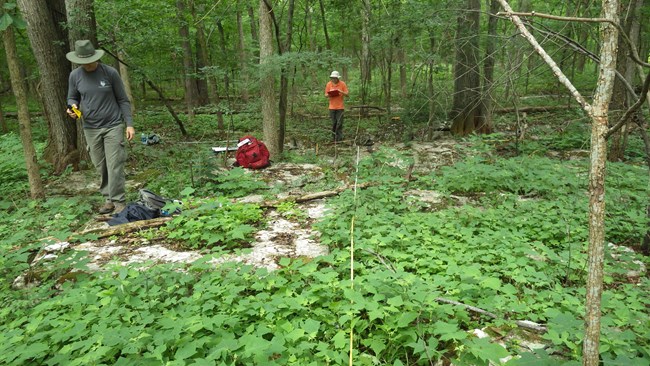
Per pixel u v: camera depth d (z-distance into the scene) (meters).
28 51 14.59
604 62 1.58
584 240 4.36
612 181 5.94
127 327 2.74
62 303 3.06
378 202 5.29
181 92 25.31
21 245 4.53
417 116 11.86
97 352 2.39
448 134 11.22
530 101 15.16
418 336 2.70
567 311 2.94
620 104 7.30
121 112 5.50
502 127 12.02
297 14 18.36
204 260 3.69
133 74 11.80
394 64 15.28
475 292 3.28
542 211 4.92
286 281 3.38
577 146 9.18
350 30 15.48
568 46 3.57
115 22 9.17
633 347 2.49
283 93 9.20
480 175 6.08
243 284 3.37
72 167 8.02
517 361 2.33
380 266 3.72
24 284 3.78
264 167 8.02
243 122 13.77
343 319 2.66
